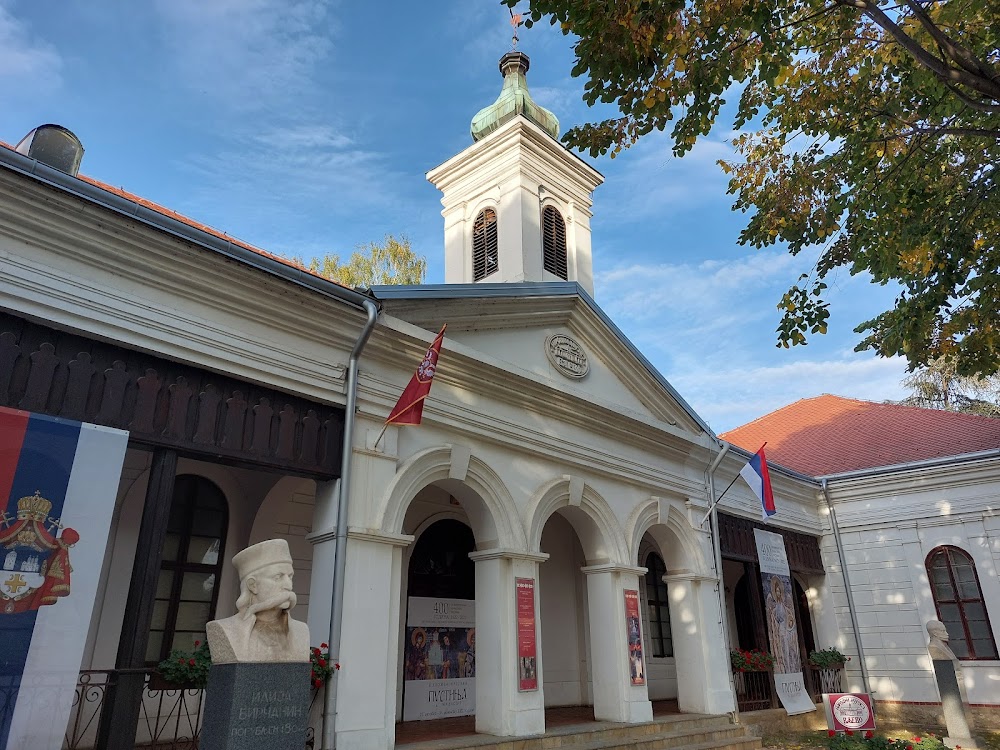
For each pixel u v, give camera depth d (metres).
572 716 12.47
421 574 12.83
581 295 12.68
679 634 13.53
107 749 6.20
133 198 11.11
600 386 13.13
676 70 8.09
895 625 17.39
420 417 8.63
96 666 9.12
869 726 11.98
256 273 7.94
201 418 7.56
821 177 10.61
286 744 5.49
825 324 10.88
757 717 13.48
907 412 20.95
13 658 5.84
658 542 14.15
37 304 6.57
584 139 9.21
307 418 8.50
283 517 11.26
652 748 10.80
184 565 10.20
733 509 15.58
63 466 6.39
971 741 12.62
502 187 16.22
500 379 10.77
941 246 10.11
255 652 5.60
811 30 9.16
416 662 12.23
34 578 6.06
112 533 9.65
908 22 9.42
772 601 15.59
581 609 15.40
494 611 10.06
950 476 17.33
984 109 7.76
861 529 18.39
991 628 16.19
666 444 13.98
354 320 8.93
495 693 9.74
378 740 7.95
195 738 7.21
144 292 7.38
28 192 6.56
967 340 11.10
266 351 8.16
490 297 10.93
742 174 11.23
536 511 10.91
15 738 5.71
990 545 16.56
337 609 7.95
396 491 9.00
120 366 7.11
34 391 6.50
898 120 9.84
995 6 8.65
